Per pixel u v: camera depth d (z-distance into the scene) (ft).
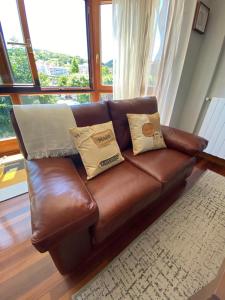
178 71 6.67
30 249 3.68
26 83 7.00
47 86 7.49
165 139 5.54
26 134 3.55
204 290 2.71
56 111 3.89
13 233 4.01
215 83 6.98
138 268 3.35
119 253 3.63
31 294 2.96
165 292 3.00
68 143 4.00
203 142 5.00
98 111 4.61
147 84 7.15
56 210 2.35
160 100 7.39
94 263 3.43
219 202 5.13
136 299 2.91
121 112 5.16
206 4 5.98
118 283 3.11
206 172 6.64
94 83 8.29
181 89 7.27
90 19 6.88
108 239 3.91
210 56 6.63
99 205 3.11
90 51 7.56
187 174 5.40
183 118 8.23
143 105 5.68
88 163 3.85
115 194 3.38
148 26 6.08
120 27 5.92
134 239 3.93
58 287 3.06
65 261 2.86
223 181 6.12
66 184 2.91
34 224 2.20
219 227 4.30
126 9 5.65
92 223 2.62
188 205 4.97
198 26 6.02
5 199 4.97
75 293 2.98
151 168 4.30
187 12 5.71
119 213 3.08
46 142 3.76
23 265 3.39
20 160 7.02
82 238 2.85
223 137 6.71
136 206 3.42
